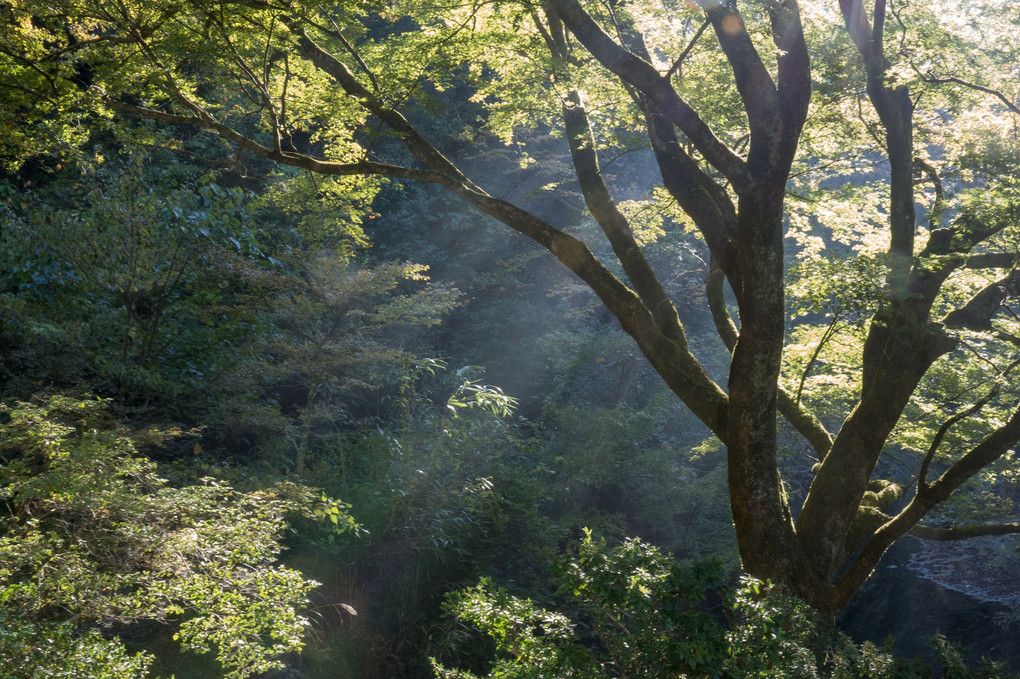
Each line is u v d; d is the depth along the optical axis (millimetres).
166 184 11031
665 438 15914
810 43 7867
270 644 7129
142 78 7320
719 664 4449
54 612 4184
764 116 6109
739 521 6457
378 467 9227
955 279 7598
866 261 6668
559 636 4703
